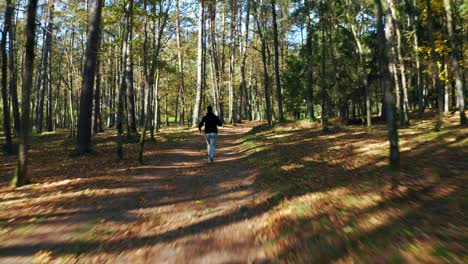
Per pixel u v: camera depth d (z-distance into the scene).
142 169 10.98
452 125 16.45
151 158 13.57
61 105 59.78
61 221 5.68
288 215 5.46
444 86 32.22
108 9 15.54
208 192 7.86
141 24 17.09
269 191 7.38
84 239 4.87
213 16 37.19
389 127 8.12
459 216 4.48
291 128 23.14
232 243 4.63
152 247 4.58
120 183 8.73
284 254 4.07
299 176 8.38
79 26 27.42
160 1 15.44
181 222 5.69
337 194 6.27
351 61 30.81
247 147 16.02
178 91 44.41
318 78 33.12
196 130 28.38
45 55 33.56
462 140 11.03
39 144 22.97
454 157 8.56
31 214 6.04
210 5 35.47
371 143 13.21
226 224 5.49
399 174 7.24
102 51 17.06
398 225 4.37
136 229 5.34
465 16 23.14
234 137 23.39
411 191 5.92
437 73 15.51
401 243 3.83
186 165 11.91
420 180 6.58
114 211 6.32
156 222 5.70
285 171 9.18
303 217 5.24
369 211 5.11
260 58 49.16
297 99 40.59
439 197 5.40
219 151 15.85
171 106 61.75
